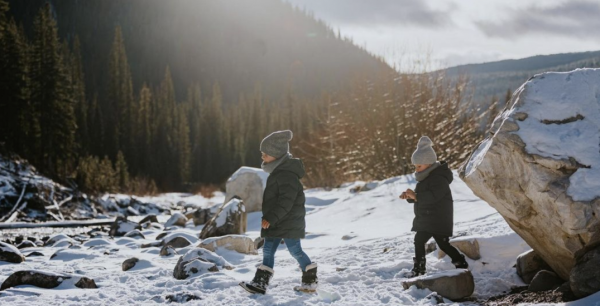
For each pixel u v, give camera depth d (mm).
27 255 9891
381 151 19312
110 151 70062
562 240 4039
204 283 5363
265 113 104188
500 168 4285
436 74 19188
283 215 4762
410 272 5418
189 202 39094
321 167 24156
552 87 4398
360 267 6086
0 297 4984
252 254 8133
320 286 5145
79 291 5406
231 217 10711
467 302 4527
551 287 4598
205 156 85938
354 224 11320
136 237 12008
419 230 5387
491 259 5668
